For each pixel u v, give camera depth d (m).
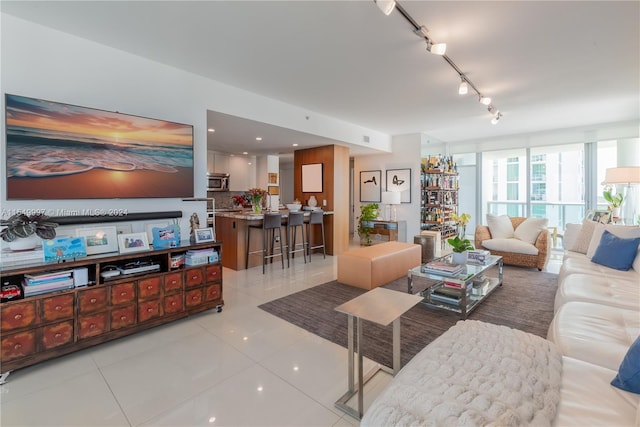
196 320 2.95
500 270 3.93
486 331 1.68
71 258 2.34
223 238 5.22
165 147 3.11
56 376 2.05
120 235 2.67
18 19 2.39
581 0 2.18
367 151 7.06
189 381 2.00
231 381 2.00
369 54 3.02
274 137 5.38
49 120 2.46
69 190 2.56
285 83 3.80
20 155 2.34
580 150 6.48
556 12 2.32
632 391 1.20
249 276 4.53
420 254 4.83
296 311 3.17
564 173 6.71
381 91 4.10
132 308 2.56
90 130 2.66
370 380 2.01
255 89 4.01
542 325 2.81
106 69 2.84
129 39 2.73
